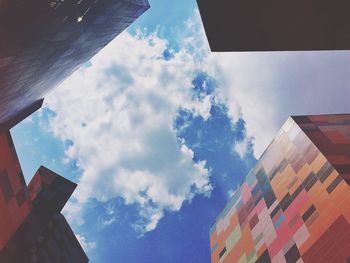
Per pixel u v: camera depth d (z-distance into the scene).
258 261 33.72
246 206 43.72
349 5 12.36
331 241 24.53
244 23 14.54
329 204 26.58
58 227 50.97
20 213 37.22
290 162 36.50
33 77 33.97
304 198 30.53
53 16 25.28
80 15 30.14
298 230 29.17
